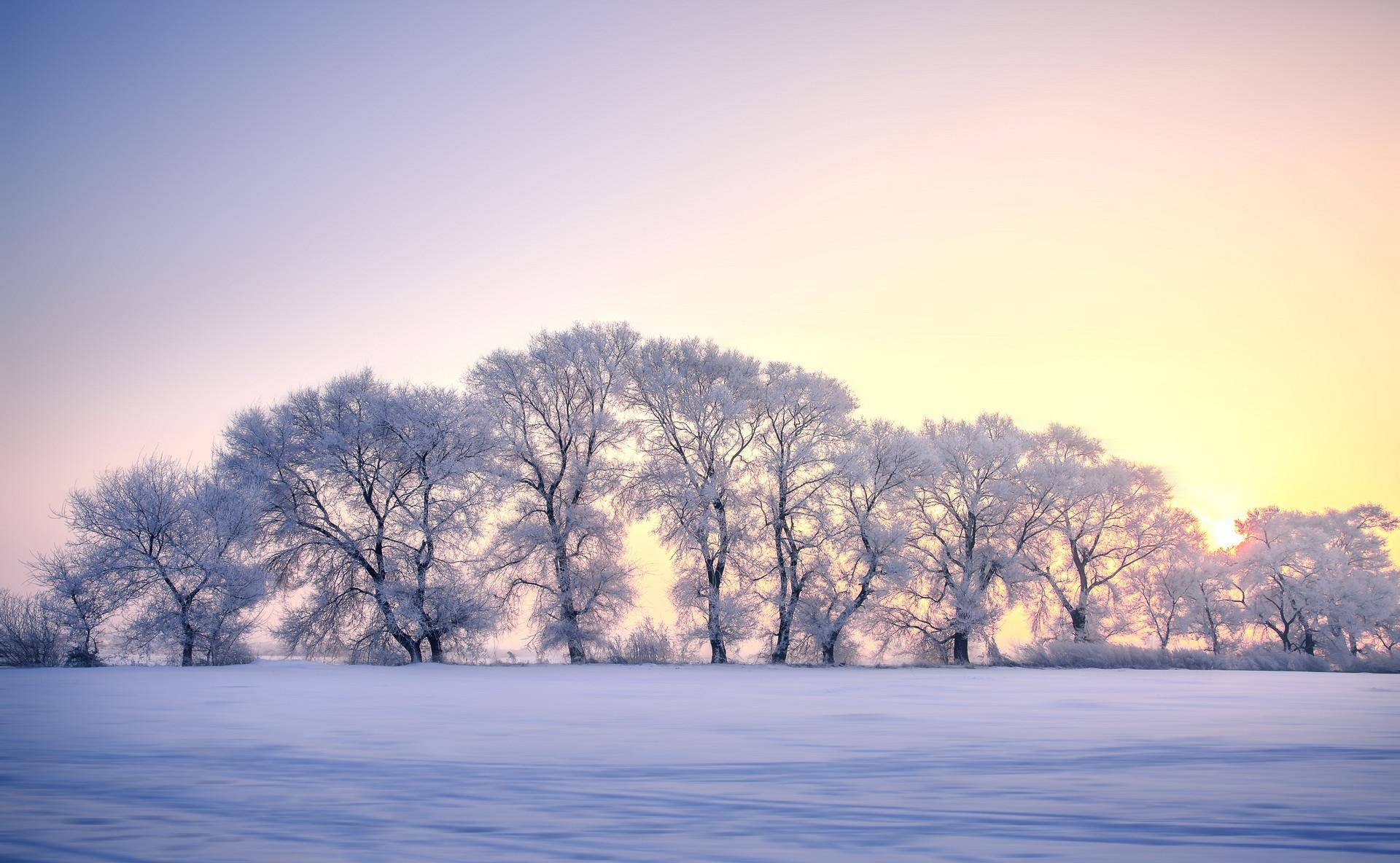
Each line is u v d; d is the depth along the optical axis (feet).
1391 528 189.37
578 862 19.66
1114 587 178.29
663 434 166.40
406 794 28.07
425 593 149.79
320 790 28.86
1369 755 37.35
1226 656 154.10
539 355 165.68
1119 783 30.17
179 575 137.08
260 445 154.10
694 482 158.30
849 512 161.58
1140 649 154.30
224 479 148.05
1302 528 187.93
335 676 113.19
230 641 137.49
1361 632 178.50
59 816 24.70
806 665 152.66
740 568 158.71
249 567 140.87
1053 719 54.65
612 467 164.86
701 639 154.10
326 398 157.89
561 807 25.99
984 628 160.45
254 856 20.27
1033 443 186.09
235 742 41.96
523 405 167.53
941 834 22.43
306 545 152.35
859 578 157.17
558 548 159.94
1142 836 22.12
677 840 21.76
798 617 156.15
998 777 31.53
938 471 166.81
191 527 138.51
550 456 168.14
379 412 154.40
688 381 167.22
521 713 58.85
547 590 159.74
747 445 164.55
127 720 52.75
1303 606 182.19
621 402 167.12
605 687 91.15
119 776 31.91
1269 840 21.70
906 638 163.84
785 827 23.24
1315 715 57.47
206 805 26.35
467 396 163.32
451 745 40.98
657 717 56.03
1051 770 33.01
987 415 187.21
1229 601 185.78
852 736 44.62
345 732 46.57
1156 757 36.94
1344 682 105.09
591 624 160.86
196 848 21.06
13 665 130.31
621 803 26.61
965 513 169.89
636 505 160.66
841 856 20.11
